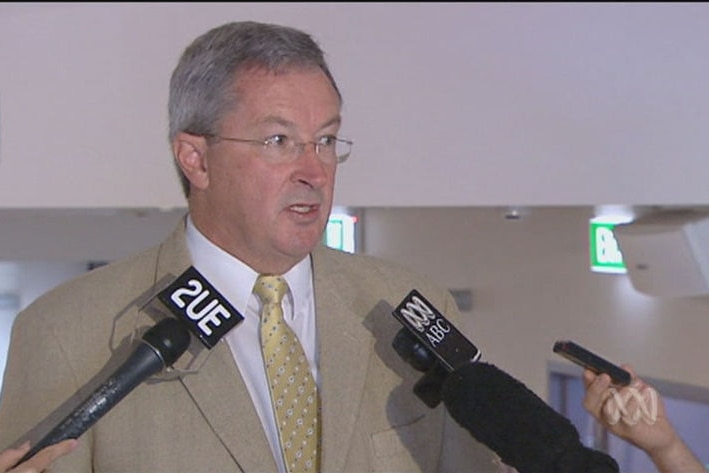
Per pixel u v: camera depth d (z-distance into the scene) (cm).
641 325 252
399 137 243
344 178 241
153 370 143
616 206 249
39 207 227
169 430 156
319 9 242
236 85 158
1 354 218
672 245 246
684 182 250
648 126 250
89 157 230
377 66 243
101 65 231
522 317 250
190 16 236
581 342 254
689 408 254
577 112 248
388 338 174
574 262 251
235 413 158
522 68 246
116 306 163
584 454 142
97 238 230
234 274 166
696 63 250
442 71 244
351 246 241
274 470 158
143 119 233
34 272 224
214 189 163
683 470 148
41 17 229
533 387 251
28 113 228
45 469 141
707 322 252
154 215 233
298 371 164
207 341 149
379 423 169
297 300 170
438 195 244
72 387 156
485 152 246
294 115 157
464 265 246
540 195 247
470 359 158
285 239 158
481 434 149
